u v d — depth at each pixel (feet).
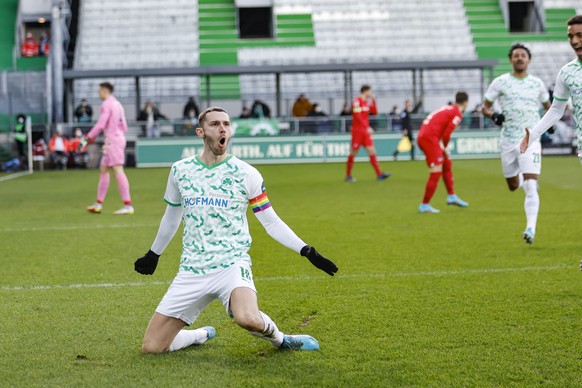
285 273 46.09
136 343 31.91
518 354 29.94
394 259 49.93
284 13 207.51
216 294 29.17
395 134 151.43
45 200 92.17
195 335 31.30
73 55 196.13
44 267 49.08
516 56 57.11
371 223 66.74
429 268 46.80
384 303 38.17
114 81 189.67
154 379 27.43
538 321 34.40
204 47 198.49
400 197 87.40
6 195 98.73
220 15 207.00
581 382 26.86
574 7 212.64
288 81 191.11
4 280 45.06
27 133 148.36
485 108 58.34
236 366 28.78
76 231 65.00
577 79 39.50
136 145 150.20
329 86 190.90
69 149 150.10
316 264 28.66
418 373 27.91
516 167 58.18
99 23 203.41
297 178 115.44
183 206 29.60
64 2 195.31
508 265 47.26
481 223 65.36
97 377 27.68
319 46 200.75
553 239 56.54
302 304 38.24
